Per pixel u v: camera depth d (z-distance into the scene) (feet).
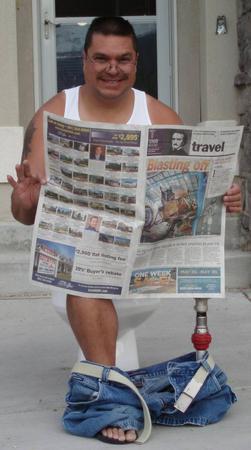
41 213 10.75
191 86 21.85
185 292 11.12
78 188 10.60
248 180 19.20
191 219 10.91
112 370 10.66
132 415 10.68
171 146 10.31
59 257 10.78
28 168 10.69
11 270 18.93
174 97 22.03
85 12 22.12
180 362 11.27
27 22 21.53
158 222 10.71
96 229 10.69
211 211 10.97
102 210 10.71
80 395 10.73
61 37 22.12
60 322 16.89
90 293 10.83
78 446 10.56
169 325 16.46
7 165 19.69
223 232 11.08
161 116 11.55
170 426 11.21
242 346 15.01
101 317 10.89
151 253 10.95
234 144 10.50
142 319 11.89
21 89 21.61
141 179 10.43
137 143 10.24
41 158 11.10
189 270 11.12
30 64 21.62
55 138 10.34
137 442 10.60
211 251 11.12
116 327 11.03
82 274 10.80
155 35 22.35
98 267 10.79
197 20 21.68
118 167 10.38
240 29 19.67
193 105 21.90
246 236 19.57
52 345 15.29
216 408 11.31
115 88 11.02
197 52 21.77
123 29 10.89
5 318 17.25
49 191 10.70
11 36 19.53
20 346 15.28
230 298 18.60
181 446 10.53
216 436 10.87
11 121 19.71
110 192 10.52
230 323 16.61
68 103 11.39
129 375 11.39
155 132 10.20
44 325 16.69
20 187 11.01
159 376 11.38
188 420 11.19
